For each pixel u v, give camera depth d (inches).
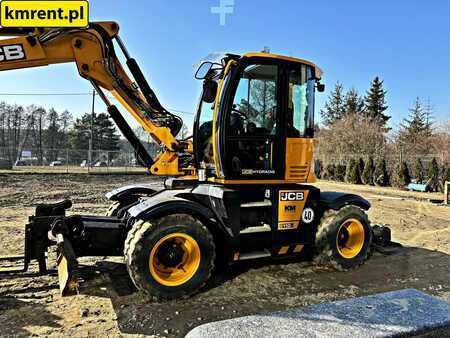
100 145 1907.0
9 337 110.7
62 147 2027.6
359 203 192.9
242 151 162.4
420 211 384.5
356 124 1310.3
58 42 162.2
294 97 174.7
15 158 1130.7
